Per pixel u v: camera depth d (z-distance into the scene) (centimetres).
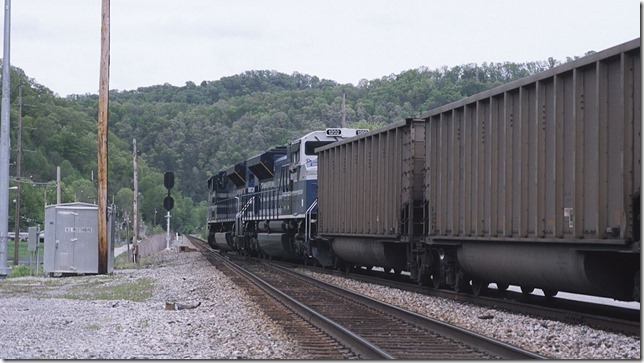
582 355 1101
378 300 1795
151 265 3906
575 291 1432
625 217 1220
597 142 1296
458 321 1497
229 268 3102
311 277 2469
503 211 1593
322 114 14875
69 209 3025
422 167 2105
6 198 2783
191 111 18062
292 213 3312
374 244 2377
